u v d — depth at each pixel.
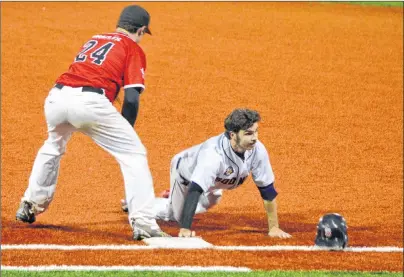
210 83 36.38
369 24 52.06
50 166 18.64
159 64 38.81
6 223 19.23
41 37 42.12
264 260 16.62
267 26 49.19
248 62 40.47
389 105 35.19
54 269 15.32
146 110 32.03
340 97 35.84
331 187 24.86
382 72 40.59
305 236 19.11
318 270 15.97
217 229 19.50
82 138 28.23
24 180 23.73
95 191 23.11
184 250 17.06
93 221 19.91
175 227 19.70
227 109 32.94
